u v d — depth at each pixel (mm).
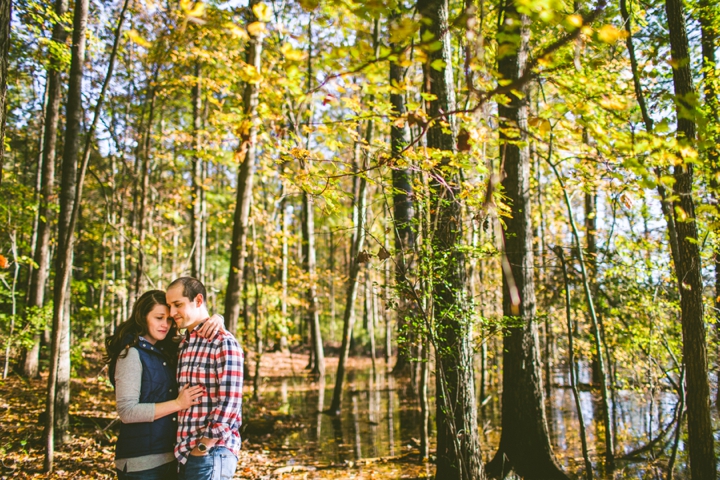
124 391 2721
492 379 13781
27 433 6512
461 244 5301
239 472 6508
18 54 9320
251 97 7402
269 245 12602
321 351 18391
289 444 8391
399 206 7180
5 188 11062
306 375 19109
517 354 6297
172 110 17672
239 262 9297
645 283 8086
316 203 4262
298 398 13648
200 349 2859
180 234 20156
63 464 5770
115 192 16906
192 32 6012
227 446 2746
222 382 2750
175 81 10281
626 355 8719
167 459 2760
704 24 6965
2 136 2961
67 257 5559
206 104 14414
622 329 8148
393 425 10023
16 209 10828
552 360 14477
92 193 19750
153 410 2695
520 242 6352
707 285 7156
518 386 6246
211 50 7461
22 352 10859
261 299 12648
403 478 6270
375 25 6059
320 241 28828
